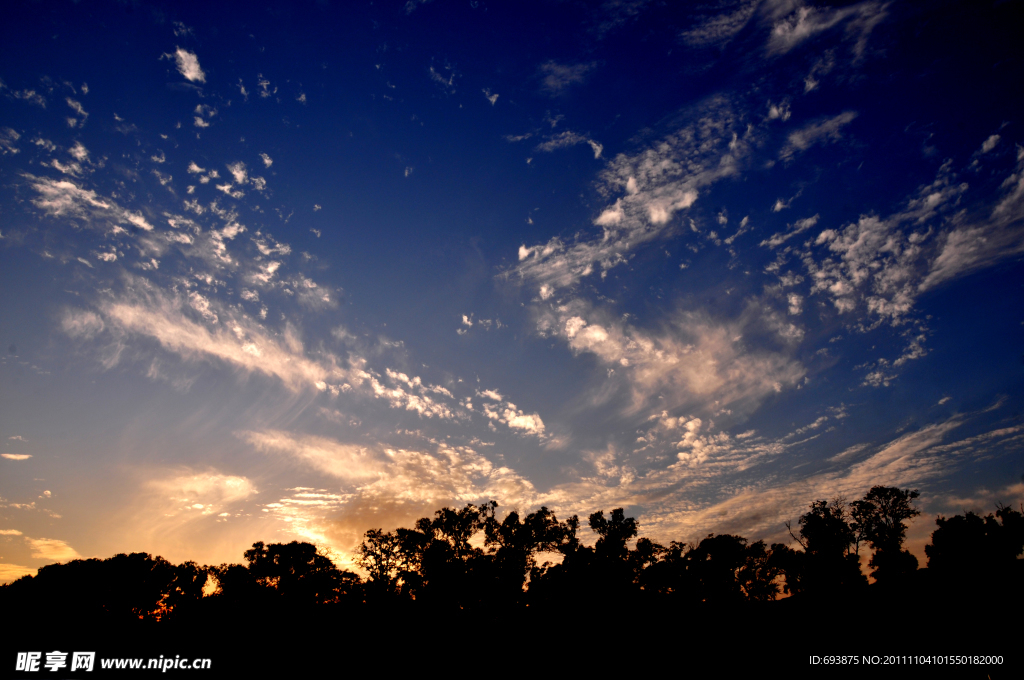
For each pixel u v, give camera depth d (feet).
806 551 153.17
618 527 151.84
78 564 126.31
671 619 132.57
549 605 137.59
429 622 137.08
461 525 158.10
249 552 144.66
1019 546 120.98
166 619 131.95
